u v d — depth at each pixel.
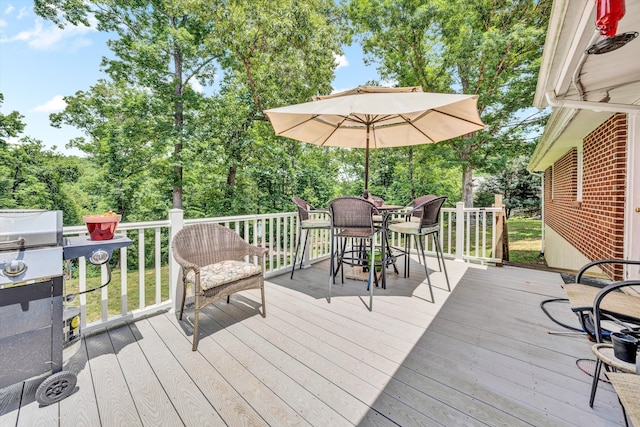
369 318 2.59
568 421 1.40
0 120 10.23
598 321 1.50
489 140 10.53
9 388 1.67
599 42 1.56
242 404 1.55
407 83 11.01
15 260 1.39
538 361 1.91
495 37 8.12
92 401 1.57
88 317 5.58
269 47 7.86
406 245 3.94
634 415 0.88
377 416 1.45
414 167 13.84
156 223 2.66
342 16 10.77
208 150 8.89
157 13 8.72
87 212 12.53
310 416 1.46
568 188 6.06
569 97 2.79
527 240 11.84
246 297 3.13
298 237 4.38
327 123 3.88
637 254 3.17
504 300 3.02
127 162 9.80
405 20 9.41
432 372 1.80
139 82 8.89
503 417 1.43
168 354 2.03
